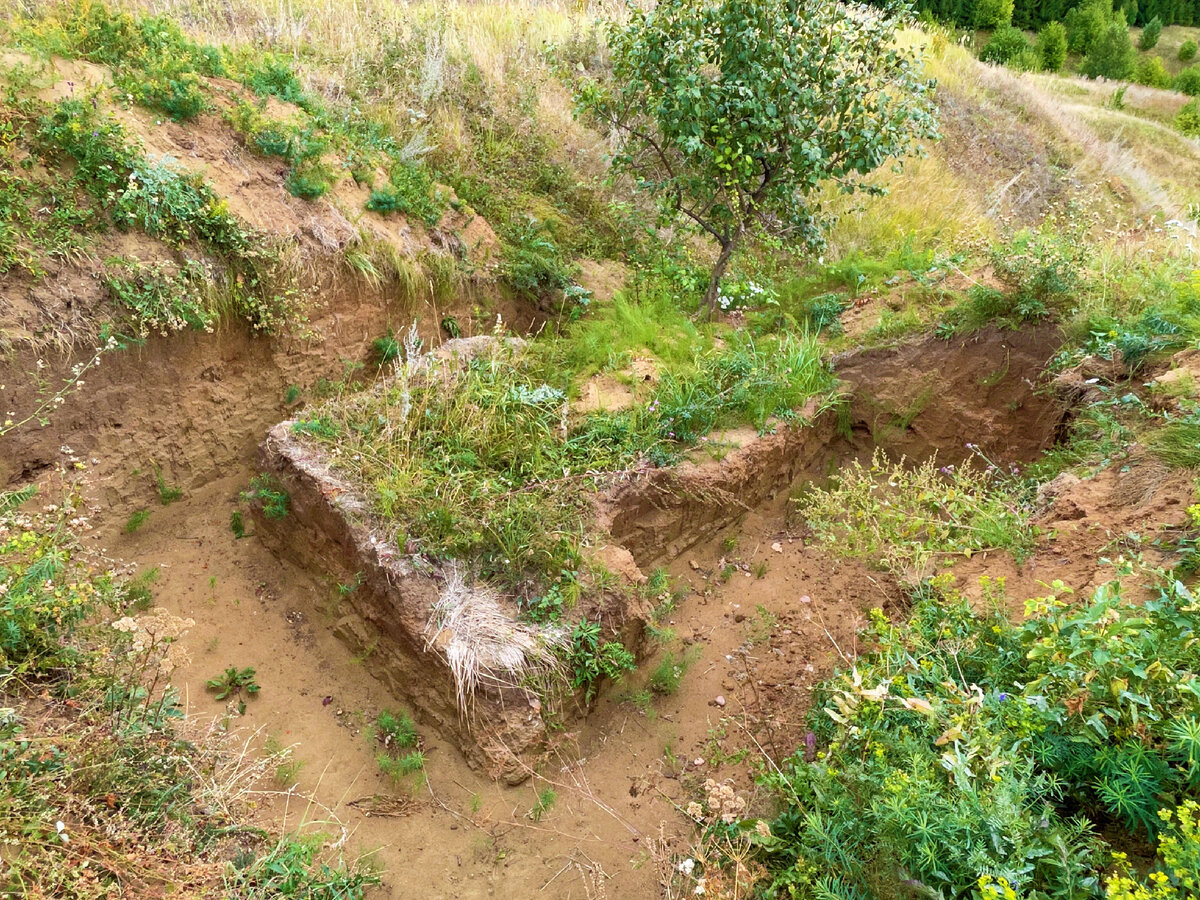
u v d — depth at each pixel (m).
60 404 5.02
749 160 6.84
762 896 3.29
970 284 7.10
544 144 9.38
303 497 5.17
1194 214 13.63
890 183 11.14
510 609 4.63
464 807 4.27
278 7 9.12
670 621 5.47
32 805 3.06
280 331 6.11
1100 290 6.48
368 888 3.83
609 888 3.92
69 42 6.11
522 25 11.22
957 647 3.81
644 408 5.88
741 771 4.46
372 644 4.86
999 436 6.59
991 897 2.46
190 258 5.58
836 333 7.28
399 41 9.36
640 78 7.08
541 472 5.28
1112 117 20.20
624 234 9.05
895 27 6.96
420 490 4.98
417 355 6.20
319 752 4.48
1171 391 5.08
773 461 6.26
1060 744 3.10
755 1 6.51
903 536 5.12
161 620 3.86
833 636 5.25
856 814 3.20
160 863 3.18
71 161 5.31
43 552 4.00
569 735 4.55
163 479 5.64
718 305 7.98
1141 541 4.13
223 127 6.39
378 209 7.02
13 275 4.86
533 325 8.01
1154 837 2.85
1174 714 2.95
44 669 3.73
